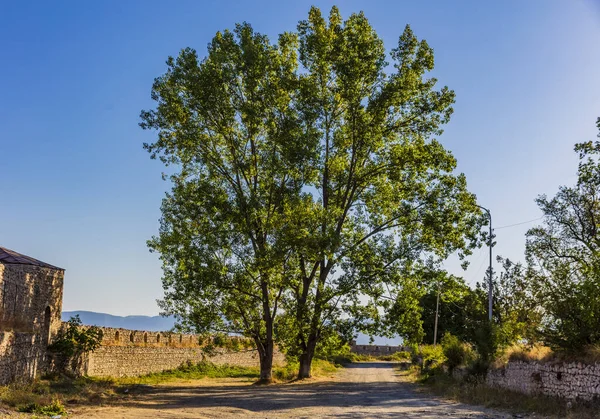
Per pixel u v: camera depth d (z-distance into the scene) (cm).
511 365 2466
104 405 2083
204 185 3356
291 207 3291
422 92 3594
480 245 3553
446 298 3794
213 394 2675
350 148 3722
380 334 3606
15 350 2462
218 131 3459
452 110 3594
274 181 3428
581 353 1933
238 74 3400
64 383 2661
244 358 5497
